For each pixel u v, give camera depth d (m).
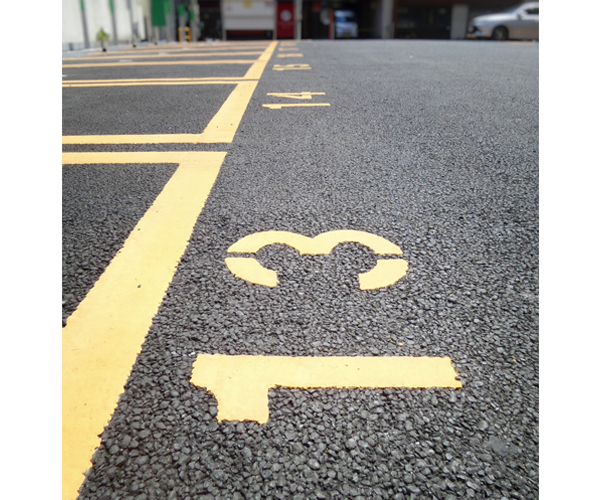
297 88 5.67
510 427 1.12
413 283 1.67
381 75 6.74
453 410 1.16
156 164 2.89
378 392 1.20
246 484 0.98
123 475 0.99
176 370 1.26
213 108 4.52
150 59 10.09
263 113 4.29
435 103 4.71
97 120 4.05
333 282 1.66
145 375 1.25
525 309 1.54
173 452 1.04
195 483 0.98
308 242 1.94
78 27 13.28
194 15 27.92
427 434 1.09
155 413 1.14
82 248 1.90
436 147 3.24
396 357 1.32
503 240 1.98
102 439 1.07
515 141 3.36
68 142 3.38
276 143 3.33
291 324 1.44
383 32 29.86
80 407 1.15
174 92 5.46
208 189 2.49
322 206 2.29
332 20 29.78
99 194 2.43
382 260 1.81
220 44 16.67
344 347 1.35
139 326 1.44
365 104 4.67
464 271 1.75
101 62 9.49
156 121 4.00
